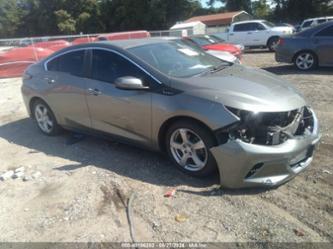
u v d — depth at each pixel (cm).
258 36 1966
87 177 403
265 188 348
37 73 543
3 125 656
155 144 402
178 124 368
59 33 5769
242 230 291
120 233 301
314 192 338
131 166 421
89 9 5419
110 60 432
